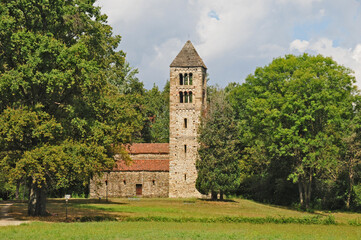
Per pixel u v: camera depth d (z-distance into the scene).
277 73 65.81
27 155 34.66
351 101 63.78
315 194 68.56
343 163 62.78
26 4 38.41
